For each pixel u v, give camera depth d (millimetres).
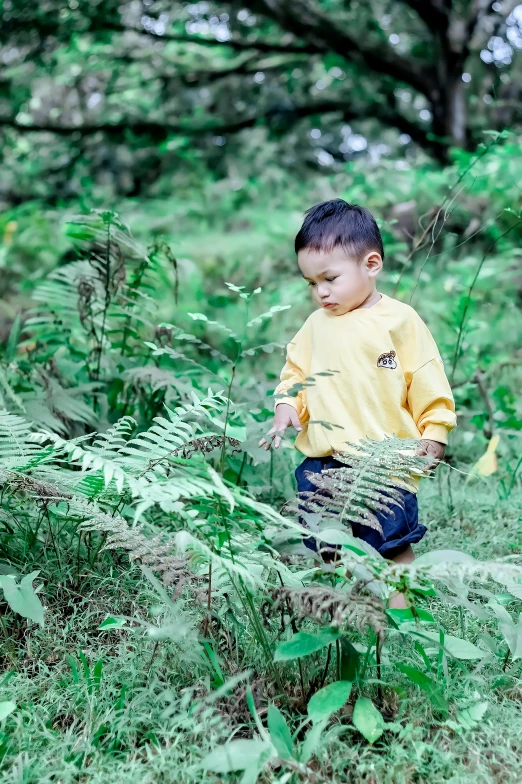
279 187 9984
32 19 10133
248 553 1863
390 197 6949
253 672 1851
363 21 10328
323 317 2529
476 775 1557
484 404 4125
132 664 1888
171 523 2688
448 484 3232
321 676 1812
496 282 5859
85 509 1980
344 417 2371
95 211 3098
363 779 1585
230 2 9930
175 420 2113
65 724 1763
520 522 2998
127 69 11703
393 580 1615
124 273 3266
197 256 7555
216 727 1652
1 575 1994
